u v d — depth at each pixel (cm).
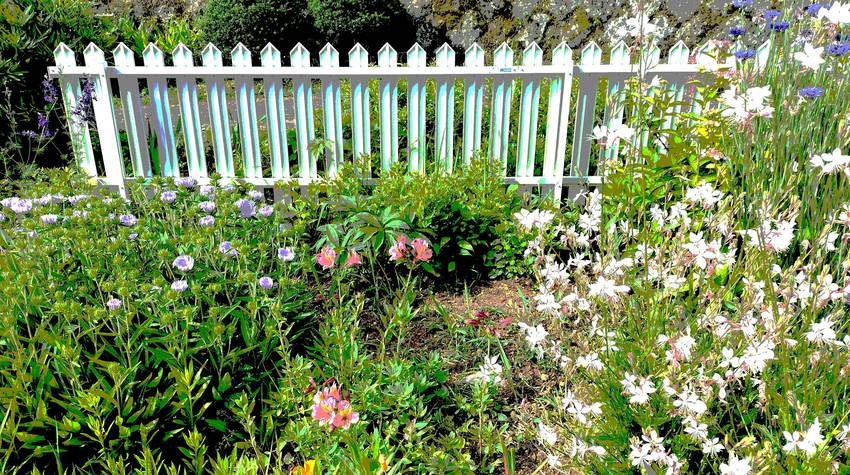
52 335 264
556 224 415
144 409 266
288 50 1071
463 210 443
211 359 291
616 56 509
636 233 281
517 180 530
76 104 522
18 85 631
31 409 259
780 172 311
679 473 211
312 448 253
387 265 433
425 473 261
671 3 1052
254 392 299
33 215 343
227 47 1046
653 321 242
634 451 212
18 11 650
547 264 262
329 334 320
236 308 332
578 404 231
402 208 429
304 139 532
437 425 297
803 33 384
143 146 537
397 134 532
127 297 290
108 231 364
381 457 220
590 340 261
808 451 177
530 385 322
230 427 287
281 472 244
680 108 504
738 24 1009
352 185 478
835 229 282
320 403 231
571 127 569
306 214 459
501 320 381
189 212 380
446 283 429
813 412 200
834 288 212
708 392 215
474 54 508
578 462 234
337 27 1072
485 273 441
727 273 302
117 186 540
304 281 398
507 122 523
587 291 261
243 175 549
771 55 382
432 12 1147
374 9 1090
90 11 845
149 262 351
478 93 512
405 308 338
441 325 377
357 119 527
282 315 346
